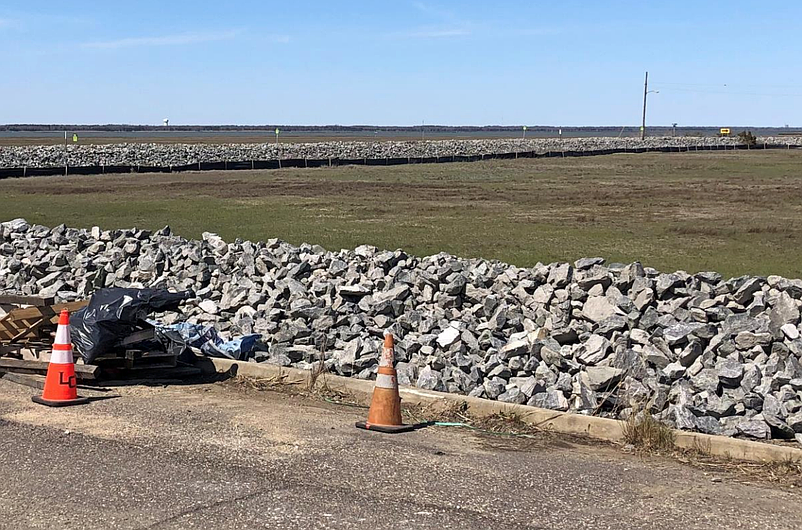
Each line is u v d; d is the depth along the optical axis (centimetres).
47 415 827
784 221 2994
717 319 1065
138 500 598
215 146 8381
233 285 1376
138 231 1791
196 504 591
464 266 1334
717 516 595
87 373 937
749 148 10431
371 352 1072
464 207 3534
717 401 871
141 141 12850
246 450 721
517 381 988
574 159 7681
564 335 1071
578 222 2975
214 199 3838
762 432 815
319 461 695
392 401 810
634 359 962
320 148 8162
